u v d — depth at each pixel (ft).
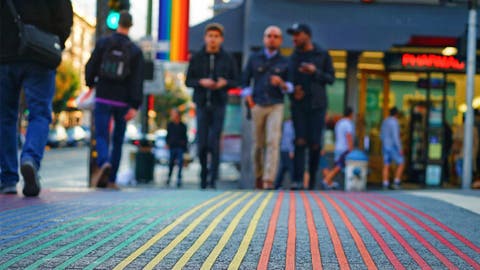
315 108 29.63
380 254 8.93
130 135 222.69
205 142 32.48
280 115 29.86
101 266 7.59
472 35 33.71
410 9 47.85
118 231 10.64
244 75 30.81
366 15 47.42
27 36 16.87
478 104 53.98
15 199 16.14
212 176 32.86
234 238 10.07
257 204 16.25
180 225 11.53
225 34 50.62
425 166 55.31
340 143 47.60
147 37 50.96
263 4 47.06
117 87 26.55
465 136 33.65
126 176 58.29
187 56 51.29
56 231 10.52
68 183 58.23
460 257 8.83
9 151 18.16
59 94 190.39
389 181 56.08
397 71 54.13
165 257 8.29
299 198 19.03
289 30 29.66
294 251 8.98
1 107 17.87
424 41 46.96
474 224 12.59
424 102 54.54
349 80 52.24
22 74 17.38
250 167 49.67
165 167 102.78
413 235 10.94
